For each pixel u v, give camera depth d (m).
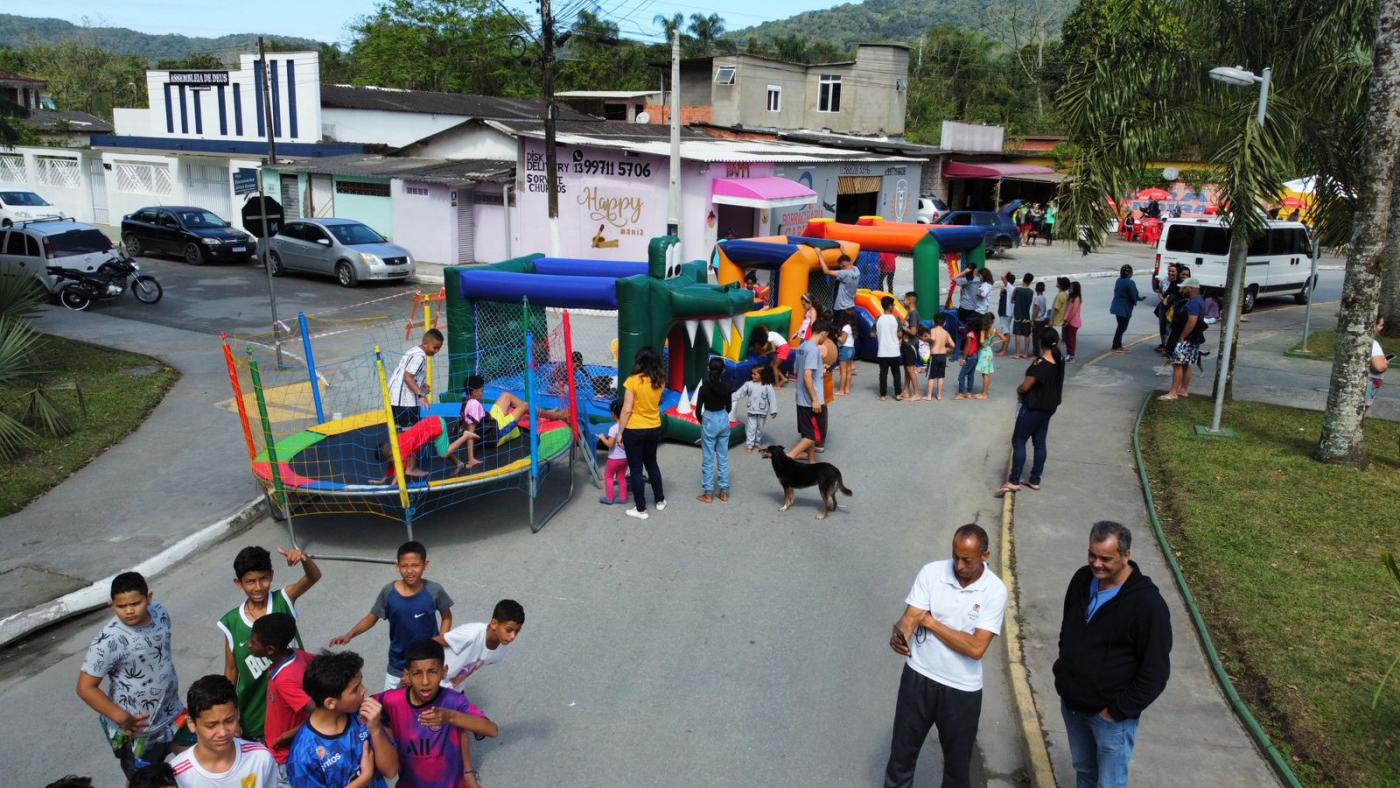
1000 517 10.79
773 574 9.24
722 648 7.83
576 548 9.75
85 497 10.73
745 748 6.52
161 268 27.83
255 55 35.53
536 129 30.58
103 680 5.37
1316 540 9.44
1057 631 8.02
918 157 38.88
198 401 14.61
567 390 12.92
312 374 11.55
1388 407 15.00
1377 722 6.41
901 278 30.92
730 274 18.16
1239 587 8.39
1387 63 10.76
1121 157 14.02
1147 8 13.55
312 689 4.51
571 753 6.41
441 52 59.94
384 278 25.66
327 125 36.62
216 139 37.38
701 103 46.97
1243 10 13.48
